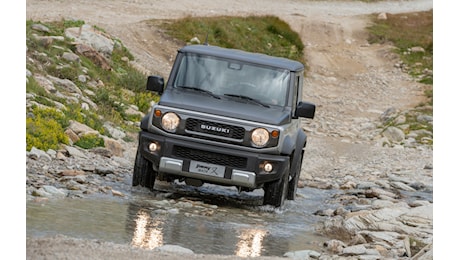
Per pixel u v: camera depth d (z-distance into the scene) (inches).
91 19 2246.6
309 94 2380.7
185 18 2486.5
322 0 4020.7
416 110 2085.4
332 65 2829.7
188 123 784.3
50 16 2038.6
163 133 786.8
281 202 804.6
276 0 3782.0
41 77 1277.1
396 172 1252.5
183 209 749.9
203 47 869.8
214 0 3388.3
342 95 2454.5
